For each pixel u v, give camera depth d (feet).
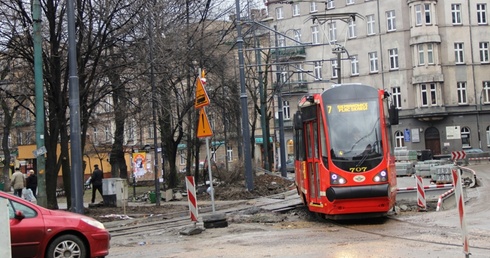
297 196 87.15
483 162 171.22
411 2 193.88
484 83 196.54
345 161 47.93
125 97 78.74
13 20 65.46
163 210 74.38
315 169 50.65
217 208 74.43
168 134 110.11
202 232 47.93
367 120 49.42
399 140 199.52
